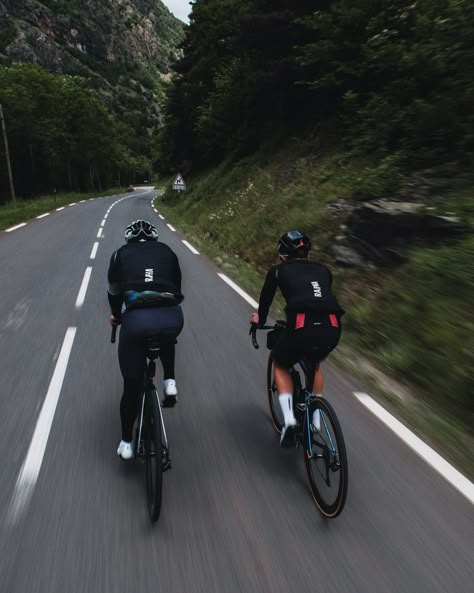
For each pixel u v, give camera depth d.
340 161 13.78
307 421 3.24
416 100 9.77
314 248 10.19
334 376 5.32
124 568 2.57
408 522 2.97
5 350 5.90
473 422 4.34
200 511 3.05
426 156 9.41
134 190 98.25
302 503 3.14
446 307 5.66
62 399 4.59
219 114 28.58
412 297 6.30
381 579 2.51
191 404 4.57
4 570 2.54
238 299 8.61
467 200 7.38
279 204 14.73
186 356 5.80
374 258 8.15
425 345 5.44
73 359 5.61
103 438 3.90
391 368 5.48
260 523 2.94
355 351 6.10
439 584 2.48
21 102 64.12
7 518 2.94
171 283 3.32
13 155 66.06
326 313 3.20
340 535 2.85
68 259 12.27
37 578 2.49
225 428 4.13
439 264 6.38
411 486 3.35
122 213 27.52
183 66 38.38
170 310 3.22
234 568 2.58
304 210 12.70
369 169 10.82
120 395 4.70
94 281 9.74
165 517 2.98
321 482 3.05
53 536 2.79
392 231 7.89
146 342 3.11
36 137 67.00
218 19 34.34
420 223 7.43
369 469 3.54
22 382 4.97
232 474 3.46
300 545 2.76
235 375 5.25
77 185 85.88
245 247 13.78
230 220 17.34
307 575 2.53
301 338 3.16
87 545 2.73
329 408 3.00
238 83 26.81
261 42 19.31
